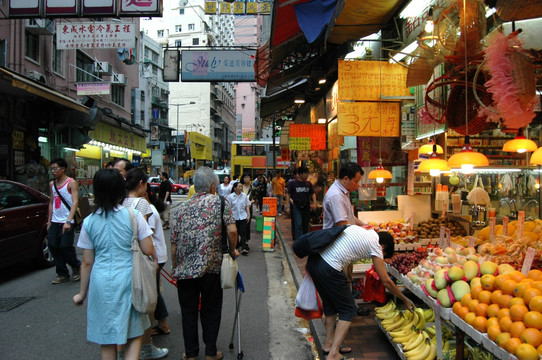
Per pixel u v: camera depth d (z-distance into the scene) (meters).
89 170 18.72
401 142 6.55
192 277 3.34
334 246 3.39
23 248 6.62
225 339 4.24
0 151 11.34
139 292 2.69
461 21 3.57
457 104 4.27
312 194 8.97
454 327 3.40
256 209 21.06
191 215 3.50
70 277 6.64
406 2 5.58
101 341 2.63
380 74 6.55
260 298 5.72
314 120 13.68
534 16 3.16
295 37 6.96
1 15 12.04
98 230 2.73
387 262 4.46
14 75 8.96
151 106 45.25
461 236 5.29
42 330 4.36
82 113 14.12
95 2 8.93
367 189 7.66
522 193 5.40
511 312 2.38
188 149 43.41
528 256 2.95
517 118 3.18
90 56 18.02
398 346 3.46
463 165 3.47
